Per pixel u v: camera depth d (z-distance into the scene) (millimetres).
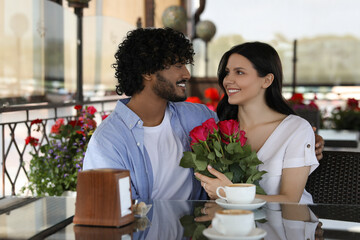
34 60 3570
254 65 1870
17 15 3414
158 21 6859
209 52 8938
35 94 3566
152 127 1912
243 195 1391
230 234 1104
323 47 8953
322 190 1884
